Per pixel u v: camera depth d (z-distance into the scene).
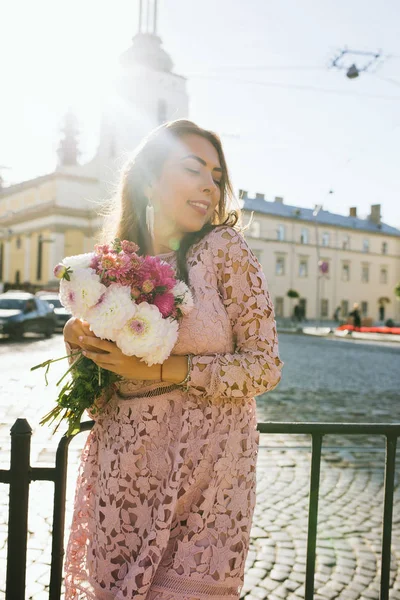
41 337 18.58
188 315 1.38
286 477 4.49
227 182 1.66
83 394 1.47
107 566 1.40
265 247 50.69
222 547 1.36
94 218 47.62
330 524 3.58
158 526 1.31
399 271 60.72
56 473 1.60
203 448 1.37
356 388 9.56
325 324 46.66
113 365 1.33
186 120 1.59
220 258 1.45
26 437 1.59
